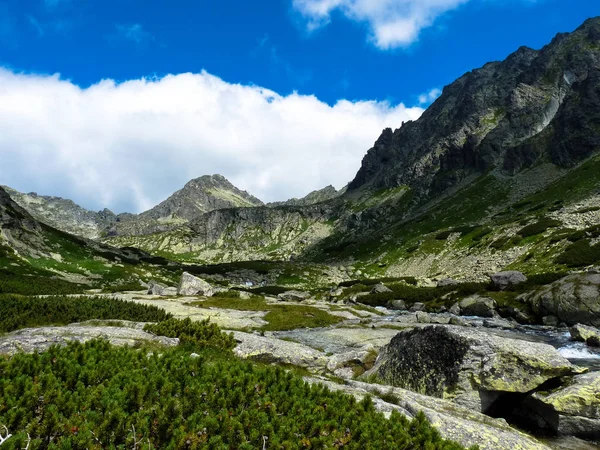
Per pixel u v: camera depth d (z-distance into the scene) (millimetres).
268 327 37719
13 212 107500
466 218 145750
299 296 89812
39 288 50875
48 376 7934
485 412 14469
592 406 13594
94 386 8289
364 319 46469
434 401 12805
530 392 14680
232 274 143625
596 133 145750
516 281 53188
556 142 161125
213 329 18578
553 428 14023
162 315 31500
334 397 9461
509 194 150125
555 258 63156
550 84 198875
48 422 6430
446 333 16656
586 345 29656
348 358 22297
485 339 15758
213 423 7184
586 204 97750
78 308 26312
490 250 91875
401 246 145875
